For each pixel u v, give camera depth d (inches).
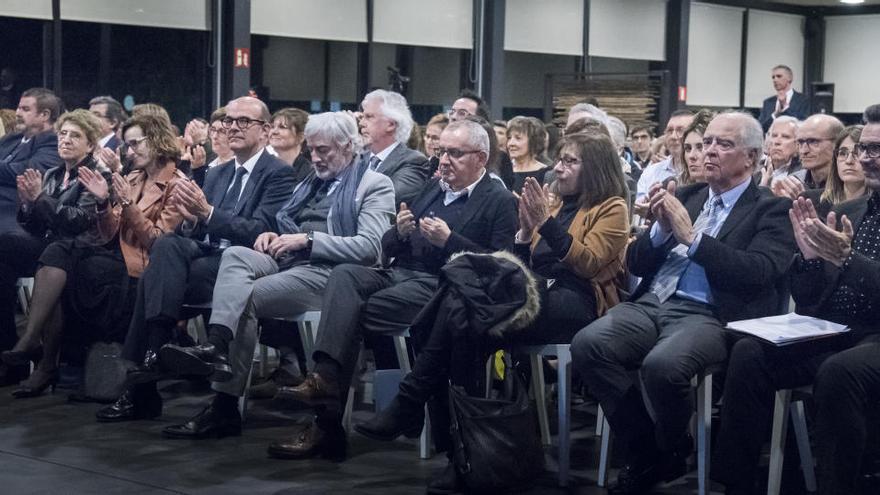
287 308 163.0
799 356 130.0
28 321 185.6
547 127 266.7
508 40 487.5
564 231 146.2
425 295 154.3
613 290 151.0
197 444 159.9
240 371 162.4
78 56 367.2
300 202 175.3
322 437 153.9
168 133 186.7
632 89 468.1
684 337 132.8
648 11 539.8
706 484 135.0
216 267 170.6
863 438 124.5
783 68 375.9
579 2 513.0
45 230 201.8
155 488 139.2
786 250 136.6
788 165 198.1
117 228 184.4
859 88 590.9
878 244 135.2
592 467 152.1
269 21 411.2
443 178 158.2
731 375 130.0
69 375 203.5
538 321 142.0
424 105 463.2
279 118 219.6
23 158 230.7
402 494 138.3
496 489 137.3
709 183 143.9
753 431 129.4
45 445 158.2
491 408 137.6
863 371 123.0
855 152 151.3
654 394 130.6
